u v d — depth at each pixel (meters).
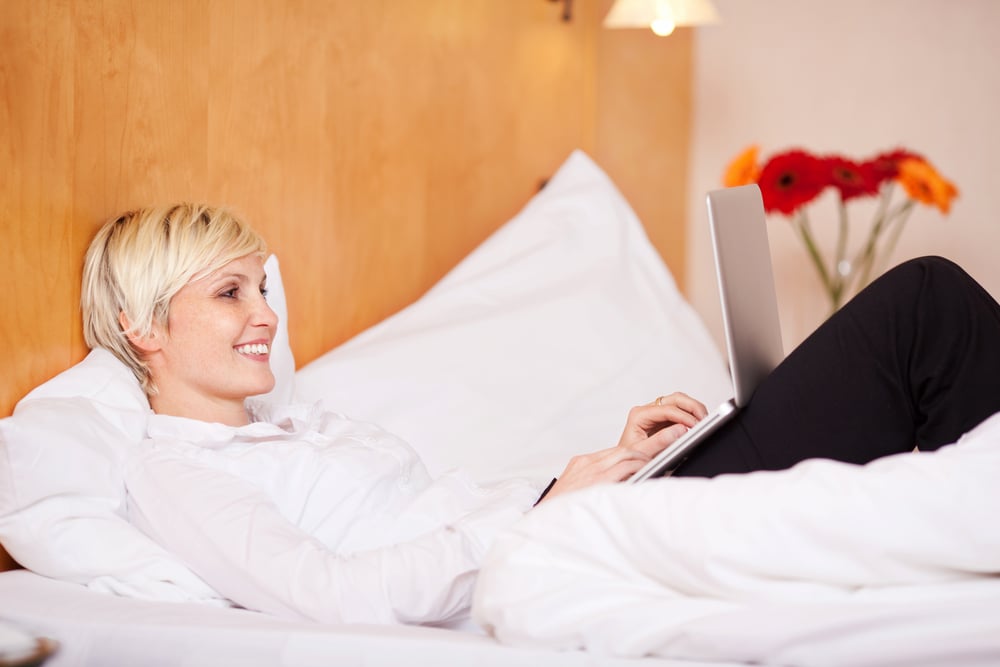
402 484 1.64
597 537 1.10
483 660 1.08
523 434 2.12
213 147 1.93
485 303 2.40
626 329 2.40
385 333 2.30
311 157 2.21
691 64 4.03
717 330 4.06
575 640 1.05
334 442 1.63
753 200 1.50
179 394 1.62
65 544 1.37
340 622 1.27
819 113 3.90
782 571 1.01
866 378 1.40
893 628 0.94
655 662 1.01
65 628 1.21
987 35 3.69
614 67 3.71
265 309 1.66
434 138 2.64
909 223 3.77
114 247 1.61
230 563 1.33
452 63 2.69
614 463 1.46
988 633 0.91
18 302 1.51
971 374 1.33
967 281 1.39
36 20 1.53
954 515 0.97
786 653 0.96
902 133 3.80
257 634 1.17
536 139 3.10
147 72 1.76
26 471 1.38
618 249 2.58
